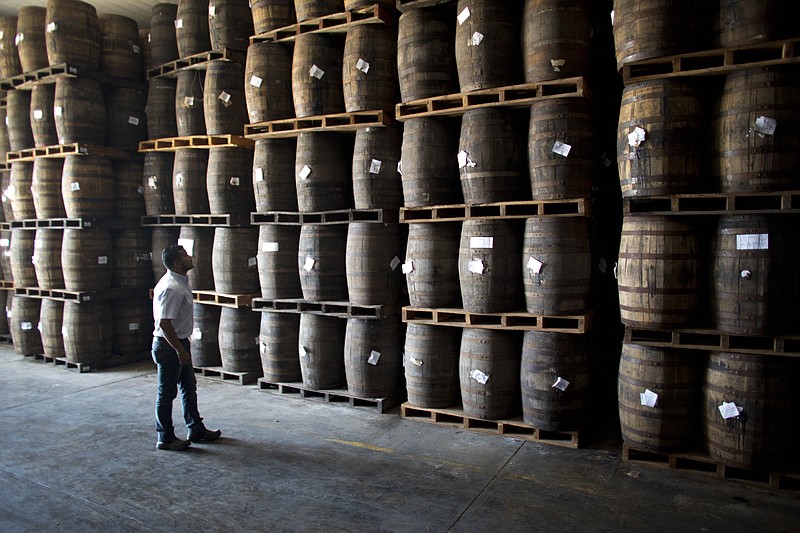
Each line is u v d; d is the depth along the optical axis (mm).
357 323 6777
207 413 6660
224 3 7879
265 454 5461
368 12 6508
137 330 9570
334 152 7113
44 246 9203
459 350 6406
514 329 5762
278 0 7227
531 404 5633
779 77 4367
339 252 7129
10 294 10703
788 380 4535
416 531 4059
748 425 4535
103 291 9070
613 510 4297
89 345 8844
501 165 5715
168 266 5656
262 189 7406
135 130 9531
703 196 4551
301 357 7191
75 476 5012
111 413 6742
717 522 4102
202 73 8484
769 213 4469
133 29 9531
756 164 4398
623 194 5016
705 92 4875
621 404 5176
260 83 7266
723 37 4566
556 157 5414
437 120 6203
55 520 4262
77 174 8828
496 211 5844
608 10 6191
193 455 5445
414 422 6316
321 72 6891
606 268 6305
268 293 7480
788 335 4449
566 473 4949
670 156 4711
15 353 10211
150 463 5273
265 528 4125
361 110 6625
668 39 4695
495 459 5270
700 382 4961
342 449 5559
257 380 7809
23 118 9898
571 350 5555
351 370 6754
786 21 4387
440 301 6266
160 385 5539
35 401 7242
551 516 4227
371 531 4070
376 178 6598
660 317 4812
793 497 4449
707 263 4824
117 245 9430
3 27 9664
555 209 5598
